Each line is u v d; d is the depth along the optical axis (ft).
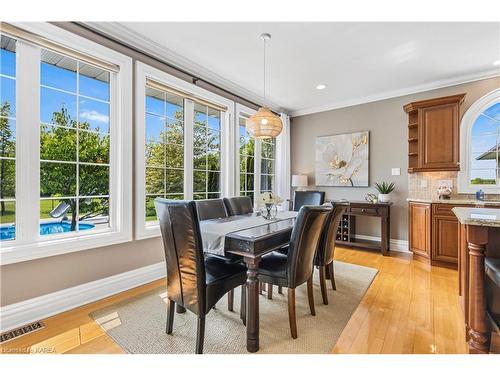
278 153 17.33
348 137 15.42
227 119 13.25
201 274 5.23
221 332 6.24
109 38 8.39
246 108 14.44
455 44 9.13
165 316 6.95
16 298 6.54
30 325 6.48
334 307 7.52
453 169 11.32
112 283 8.45
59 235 7.50
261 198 8.63
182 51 9.77
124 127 8.74
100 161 8.58
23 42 6.70
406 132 13.57
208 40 9.02
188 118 11.41
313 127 17.01
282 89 13.69
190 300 5.41
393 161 13.96
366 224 14.83
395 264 11.42
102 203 8.66
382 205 12.84
